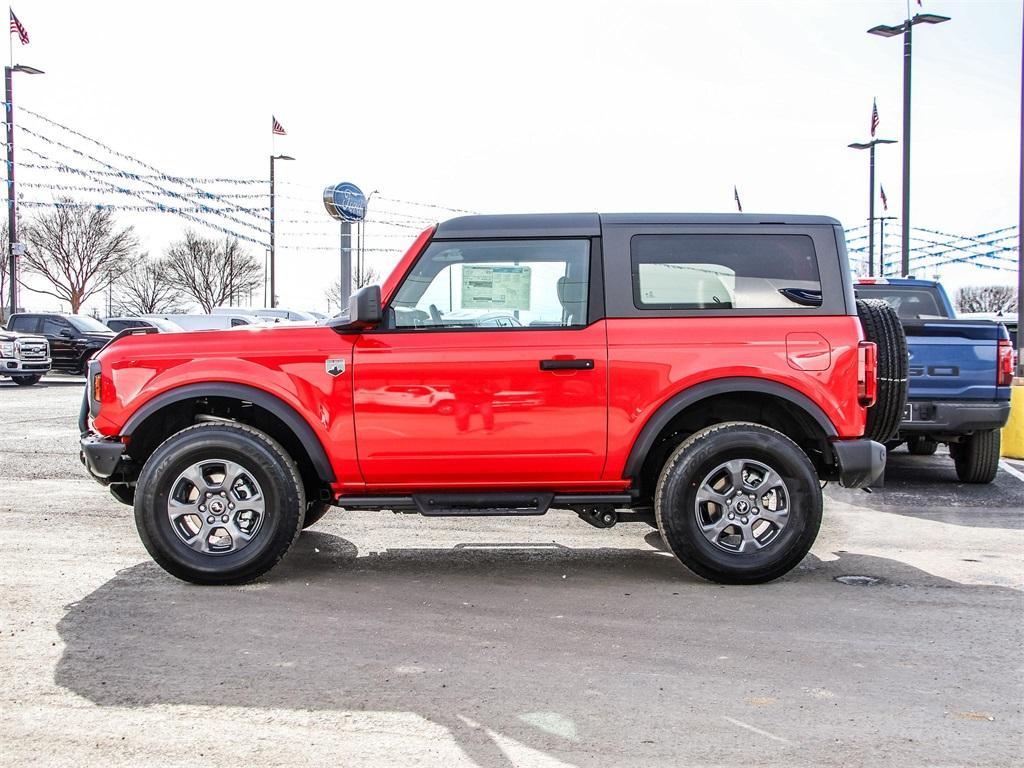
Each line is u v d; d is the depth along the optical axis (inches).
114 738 123.0
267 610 182.4
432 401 197.8
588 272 202.4
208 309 2148.1
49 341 983.0
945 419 309.7
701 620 176.6
